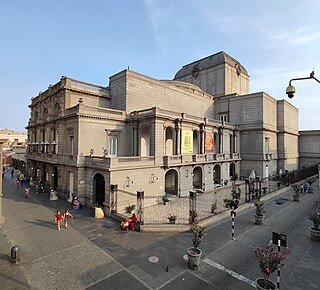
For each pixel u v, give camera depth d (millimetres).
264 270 9586
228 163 41875
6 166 73125
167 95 39656
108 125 31219
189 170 32625
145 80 36094
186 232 17828
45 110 39219
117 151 32344
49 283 11016
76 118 28375
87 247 14930
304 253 14430
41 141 40312
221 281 11234
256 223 19828
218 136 42469
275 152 49469
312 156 59906
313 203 27516
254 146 44844
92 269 12258
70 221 20312
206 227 18875
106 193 22969
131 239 16266
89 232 17609
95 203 25453
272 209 24828
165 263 12891
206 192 33656
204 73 56188
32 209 24266
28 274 11766
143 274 11773
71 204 26578
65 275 11695
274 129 48656
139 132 32406
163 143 31094
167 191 33344
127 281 11180
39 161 38000
